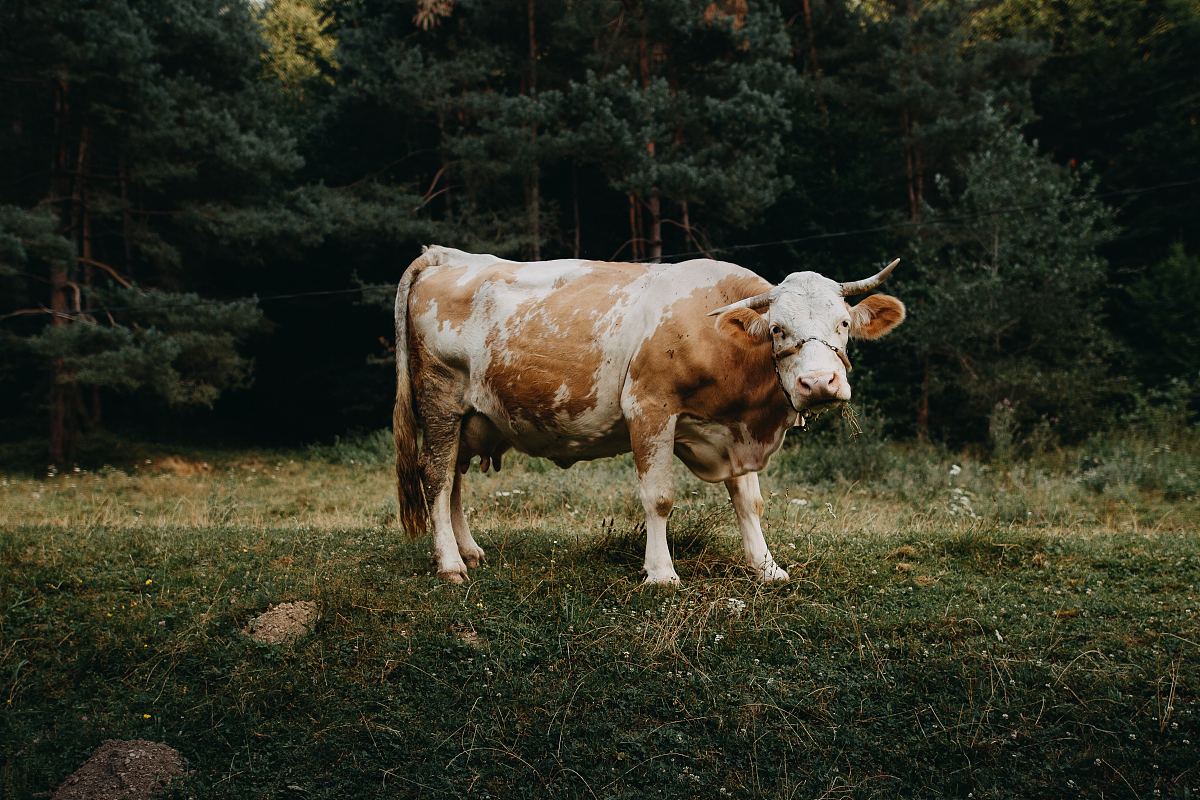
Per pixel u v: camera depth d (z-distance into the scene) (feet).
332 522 32.12
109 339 56.34
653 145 62.54
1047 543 22.22
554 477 39.73
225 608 18.84
